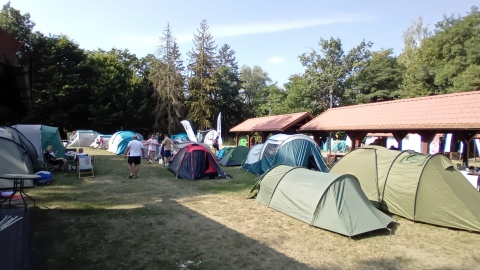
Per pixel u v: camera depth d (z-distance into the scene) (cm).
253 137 3731
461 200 705
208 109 4394
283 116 2636
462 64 2853
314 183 741
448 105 1201
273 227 679
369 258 535
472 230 674
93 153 2197
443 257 548
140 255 514
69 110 3581
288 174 834
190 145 1310
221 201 895
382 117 1395
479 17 3041
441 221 711
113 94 3778
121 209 782
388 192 813
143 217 720
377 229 655
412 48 4447
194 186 1098
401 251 570
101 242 564
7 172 846
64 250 523
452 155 2438
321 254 545
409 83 3441
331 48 3928
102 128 3716
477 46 2770
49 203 814
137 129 4056
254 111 5400
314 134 1883
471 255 559
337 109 1942
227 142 4584
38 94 3303
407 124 1177
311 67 4031
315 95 4003
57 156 1470
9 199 720
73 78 3603
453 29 3064
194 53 4619
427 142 1172
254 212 790
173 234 618
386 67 3834
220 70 5094
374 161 882
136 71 5034
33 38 3497
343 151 2839
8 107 588
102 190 995
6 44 399
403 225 724
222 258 513
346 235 625
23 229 430
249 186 1114
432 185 743
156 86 4153
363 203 698
